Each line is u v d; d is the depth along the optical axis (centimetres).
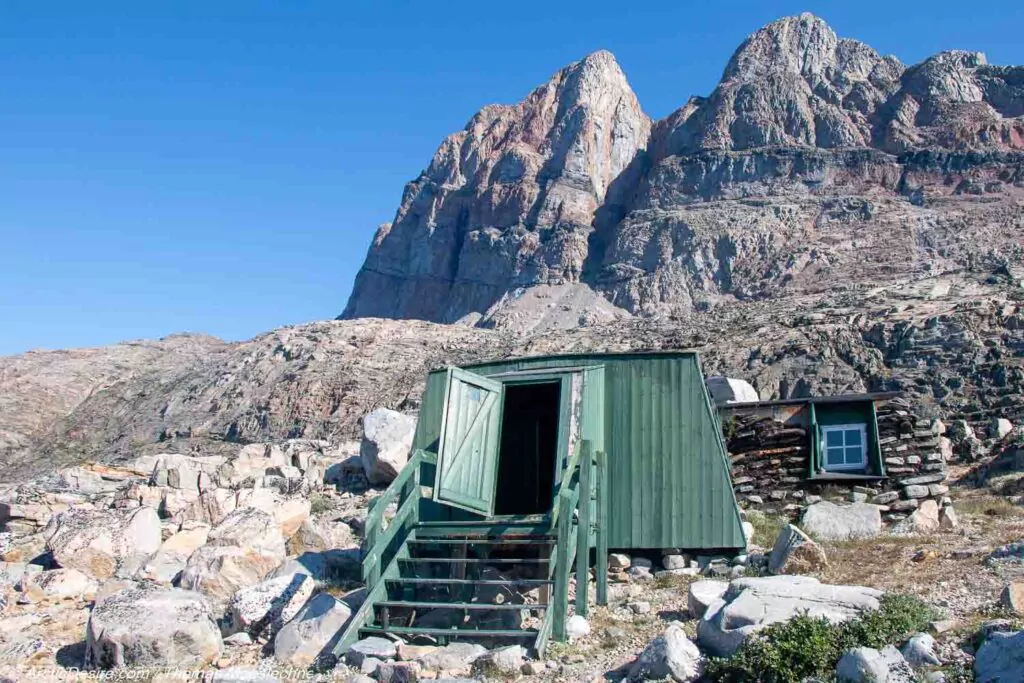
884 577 1415
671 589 1505
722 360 9388
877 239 19725
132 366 14588
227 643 1379
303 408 11144
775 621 1106
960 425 2986
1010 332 8856
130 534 1839
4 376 13700
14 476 10581
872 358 9000
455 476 1434
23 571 1784
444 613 1407
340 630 1312
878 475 1881
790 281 19262
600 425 1602
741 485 1970
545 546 1493
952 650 1023
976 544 1565
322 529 1850
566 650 1243
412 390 10681
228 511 2058
